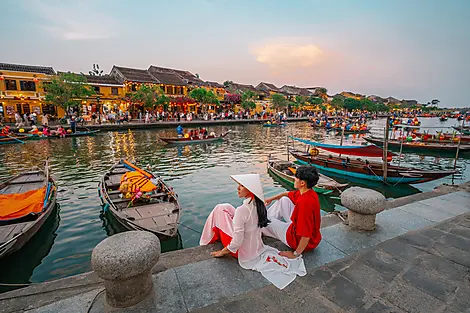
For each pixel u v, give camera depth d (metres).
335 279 3.02
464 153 18.98
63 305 2.55
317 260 3.38
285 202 3.97
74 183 11.20
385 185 11.59
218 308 2.56
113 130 30.38
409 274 3.13
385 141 11.09
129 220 6.31
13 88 30.56
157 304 2.58
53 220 7.66
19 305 2.74
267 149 20.84
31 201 7.15
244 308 2.57
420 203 5.45
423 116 77.25
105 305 2.55
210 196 9.85
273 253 3.34
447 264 3.33
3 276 5.36
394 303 2.67
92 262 2.36
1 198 7.20
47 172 10.12
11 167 13.99
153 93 39.19
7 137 21.30
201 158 16.92
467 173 13.92
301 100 69.50
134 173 8.59
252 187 3.06
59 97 29.73
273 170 12.39
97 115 35.50
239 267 3.18
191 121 38.81
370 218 4.18
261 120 47.38
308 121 54.88
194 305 2.59
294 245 3.36
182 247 6.45
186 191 10.41
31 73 31.42
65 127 27.14
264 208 3.19
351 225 4.31
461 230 4.21
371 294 2.79
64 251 6.16
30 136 22.98
